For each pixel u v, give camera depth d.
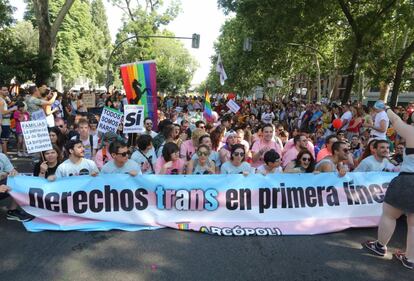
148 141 6.39
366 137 10.52
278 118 22.55
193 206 5.23
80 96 17.88
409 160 4.31
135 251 4.48
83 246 4.57
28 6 49.56
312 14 17.50
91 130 7.82
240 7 21.14
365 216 5.43
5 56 20.17
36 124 5.29
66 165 5.33
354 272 4.18
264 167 6.14
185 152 7.46
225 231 5.04
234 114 14.59
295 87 68.06
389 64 17.92
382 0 16.59
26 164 9.92
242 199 5.29
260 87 66.31
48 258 4.26
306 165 5.96
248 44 24.73
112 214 5.11
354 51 17.98
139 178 5.17
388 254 4.63
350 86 18.17
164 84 69.50
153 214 5.18
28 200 5.02
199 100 28.28
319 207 5.38
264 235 5.04
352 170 6.89
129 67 8.08
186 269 4.10
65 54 44.56
